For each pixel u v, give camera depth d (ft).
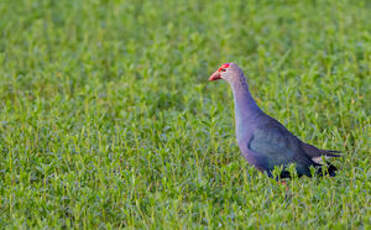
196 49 63.00
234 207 33.19
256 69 60.49
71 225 35.53
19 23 76.95
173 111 48.96
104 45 66.54
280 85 53.21
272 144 37.47
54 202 35.88
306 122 45.62
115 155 40.60
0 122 44.86
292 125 44.42
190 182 37.96
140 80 55.77
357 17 75.51
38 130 45.83
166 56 61.05
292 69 55.06
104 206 35.01
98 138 43.91
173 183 38.14
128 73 55.88
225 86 54.70
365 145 41.14
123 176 39.42
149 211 35.22
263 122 38.22
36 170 41.42
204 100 52.03
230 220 33.32
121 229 34.83
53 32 71.72
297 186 37.32
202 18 78.33
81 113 49.98
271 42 67.87
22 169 38.65
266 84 54.49
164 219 32.73
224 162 43.91
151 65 61.67
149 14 77.10
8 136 41.70
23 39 72.08
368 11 79.92
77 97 50.65
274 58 60.90
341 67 55.26
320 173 37.58
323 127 46.75
